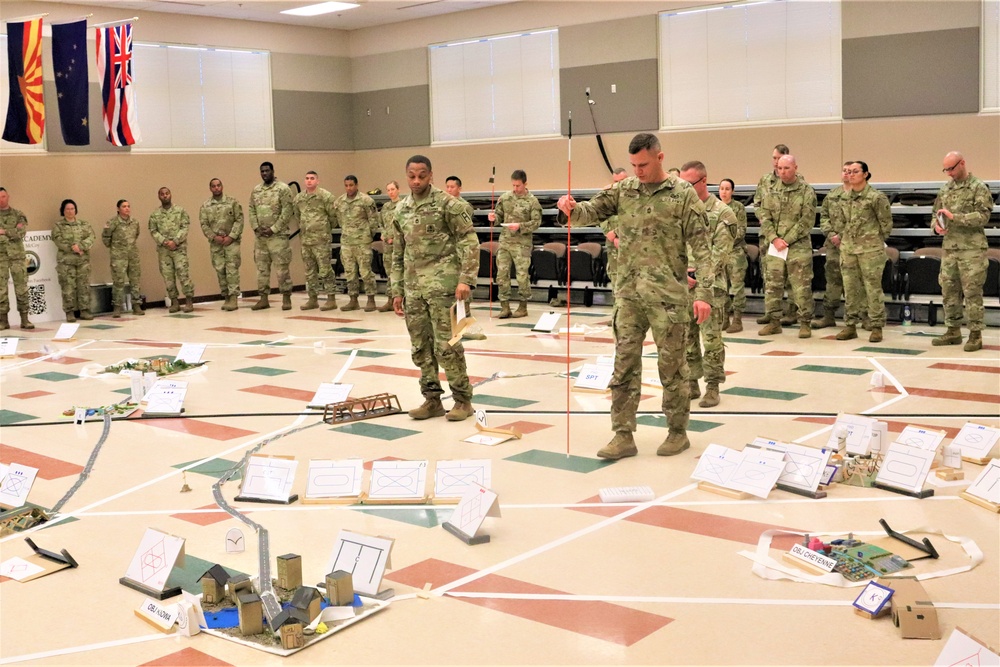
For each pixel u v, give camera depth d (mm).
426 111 16812
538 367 9344
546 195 14953
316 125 17531
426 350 7102
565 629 3643
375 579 3984
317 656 3486
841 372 8602
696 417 7059
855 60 12398
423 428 7000
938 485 5320
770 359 9391
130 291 15062
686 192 5629
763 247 10789
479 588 4066
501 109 15930
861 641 3469
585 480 5605
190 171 16062
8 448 6844
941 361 9016
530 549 4520
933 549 4258
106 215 15133
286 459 5512
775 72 13141
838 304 11320
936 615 3473
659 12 13969
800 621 3652
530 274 14367
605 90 14609
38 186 14391
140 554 4270
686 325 5918
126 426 7418
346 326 12797
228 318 14062
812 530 4656
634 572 4195
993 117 11516
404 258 6973
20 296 13727
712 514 4949
